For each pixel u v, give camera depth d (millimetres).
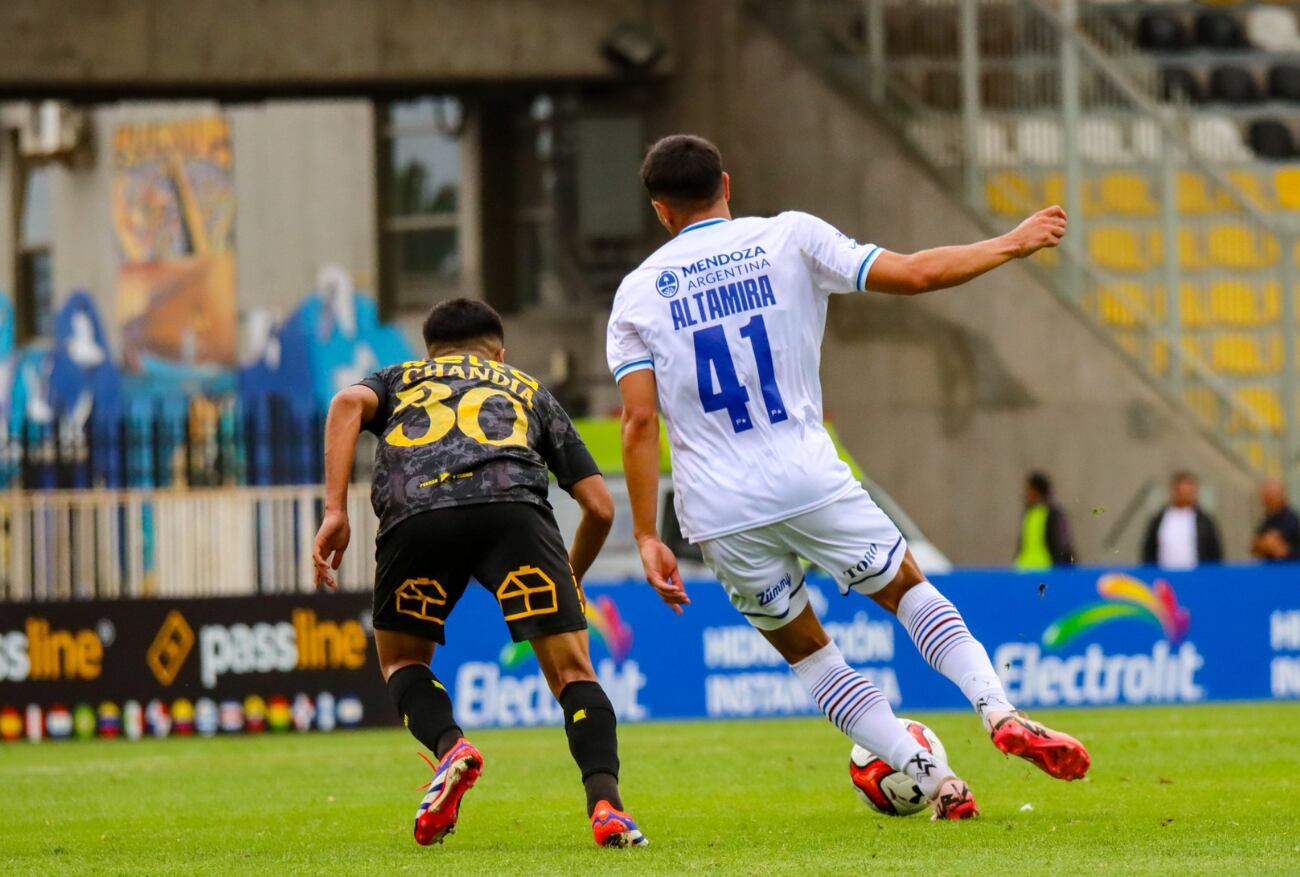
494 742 41750
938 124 74688
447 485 19984
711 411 20250
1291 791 26031
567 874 17578
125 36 65812
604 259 72188
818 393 20703
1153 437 71938
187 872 18969
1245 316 75750
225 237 93125
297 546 53281
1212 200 77312
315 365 89938
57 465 54188
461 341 21391
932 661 20625
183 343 94750
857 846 19609
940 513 72625
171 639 49188
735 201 73062
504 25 67188
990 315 72750
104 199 98125
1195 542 58562
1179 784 27328
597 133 70812
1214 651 51375
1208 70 83938
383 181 88062
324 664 48938
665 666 49250
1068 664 50469
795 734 41844
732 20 70375
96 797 30344
